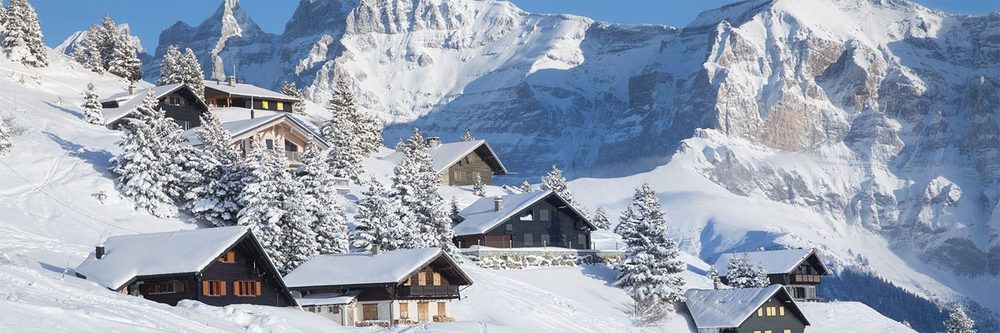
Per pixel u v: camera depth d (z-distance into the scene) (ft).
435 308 290.76
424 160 529.86
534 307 328.29
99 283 237.45
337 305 277.44
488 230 396.78
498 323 303.27
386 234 329.52
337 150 453.99
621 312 357.41
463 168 550.77
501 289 337.11
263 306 237.66
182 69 579.89
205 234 247.91
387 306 279.90
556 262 399.65
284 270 302.86
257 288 252.42
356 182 456.04
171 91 474.08
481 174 558.97
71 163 355.77
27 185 330.54
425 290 284.61
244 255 251.19
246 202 308.19
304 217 309.63
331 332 232.32
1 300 165.17
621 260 412.16
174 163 346.33
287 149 453.17
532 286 354.74
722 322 360.48
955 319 503.61
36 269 217.15
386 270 279.08
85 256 280.92
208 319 199.41
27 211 312.29
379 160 535.19
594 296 365.61
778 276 516.73
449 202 438.40
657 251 370.12
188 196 339.36
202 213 342.64
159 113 349.00
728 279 457.27
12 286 184.96
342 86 564.30
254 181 308.40
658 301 365.61
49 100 500.74
